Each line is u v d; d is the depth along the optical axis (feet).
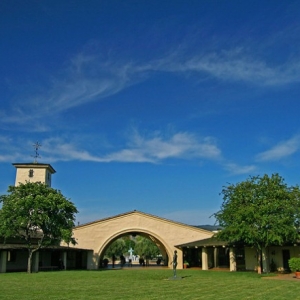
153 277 104.88
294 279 94.58
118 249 317.42
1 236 134.21
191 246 164.66
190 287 72.38
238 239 121.90
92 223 180.34
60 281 88.43
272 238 112.68
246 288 69.62
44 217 128.26
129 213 183.42
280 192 118.83
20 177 179.52
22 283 82.17
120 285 77.15
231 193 127.95
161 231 181.98
